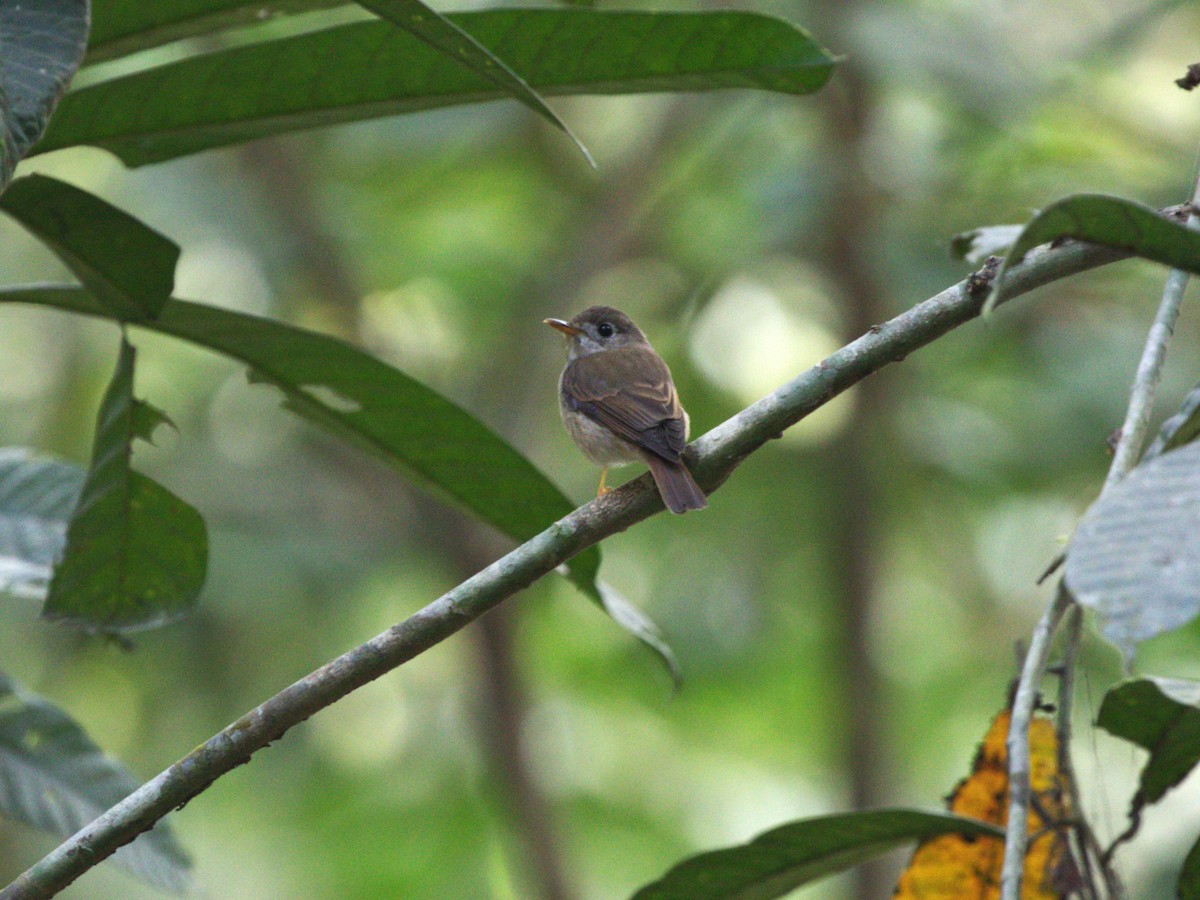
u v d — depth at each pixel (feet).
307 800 46.39
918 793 47.96
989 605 47.60
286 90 15.37
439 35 12.41
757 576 48.08
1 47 11.00
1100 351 41.24
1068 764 12.94
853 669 44.21
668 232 47.65
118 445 16.30
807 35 14.71
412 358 46.39
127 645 18.37
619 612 16.44
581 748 48.24
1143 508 9.46
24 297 16.17
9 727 17.78
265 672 45.27
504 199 49.55
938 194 40.93
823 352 47.21
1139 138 42.37
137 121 15.52
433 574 46.78
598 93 15.64
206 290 45.11
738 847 14.43
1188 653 36.22
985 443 44.21
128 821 12.09
